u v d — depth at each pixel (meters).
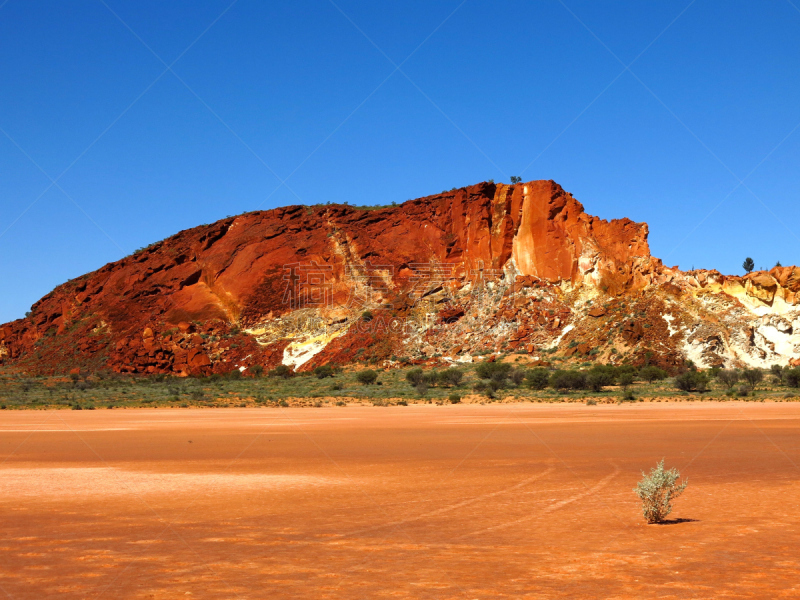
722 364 95.75
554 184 127.75
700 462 21.38
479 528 12.20
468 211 132.62
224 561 9.98
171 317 139.50
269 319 135.50
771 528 11.73
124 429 41.91
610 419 44.88
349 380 104.75
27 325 163.75
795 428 34.84
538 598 8.05
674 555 9.98
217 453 26.94
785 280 108.88
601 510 13.79
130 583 8.88
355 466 22.08
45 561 10.05
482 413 55.56
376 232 142.88
